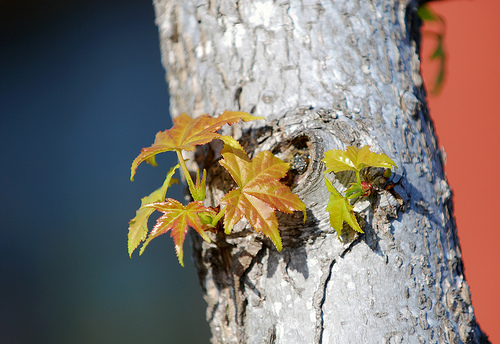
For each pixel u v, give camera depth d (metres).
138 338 3.59
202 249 1.43
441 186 1.43
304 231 1.38
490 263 2.02
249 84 1.42
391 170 1.37
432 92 1.87
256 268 1.40
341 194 1.37
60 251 4.07
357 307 1.37
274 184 1.35
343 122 1.39
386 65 1.42
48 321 3.79
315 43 1.41
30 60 4.47
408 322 1.37
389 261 1.38
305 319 1.38
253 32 1.42
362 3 1.43
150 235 1.34
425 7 1.62
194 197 1.37
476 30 2.17
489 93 2.13
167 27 1.47
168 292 3.79
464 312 1.40
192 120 1.40
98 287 3.87
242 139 1.41
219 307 1.43
